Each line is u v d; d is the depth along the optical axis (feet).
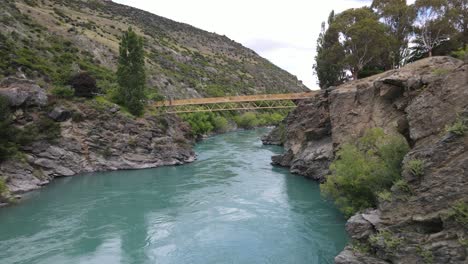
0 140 133.59
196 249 75.46
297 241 78.18
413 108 63.36
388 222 54.70
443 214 47.65
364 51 180.86
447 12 166.50
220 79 546.26
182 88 397.60
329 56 198.59
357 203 81.10
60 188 131.75
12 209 104.94
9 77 156.87
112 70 321.93
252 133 364.17
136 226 90.17
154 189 129.18
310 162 146.00
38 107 156.76
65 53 278.26
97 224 91.81
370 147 89.71
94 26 453.17
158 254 73.36
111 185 136.67
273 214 97.71
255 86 609.01
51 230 87.35
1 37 229.45
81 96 182.09
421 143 59.06
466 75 56.65
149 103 228.02
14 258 71.36
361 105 118.62
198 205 108.17
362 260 54.49
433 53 177.68
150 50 497.87
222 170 165.17
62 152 155.84
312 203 107.76
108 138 174.91
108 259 71.20
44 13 362.74
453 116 55.72
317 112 161.38
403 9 183.42
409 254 49.34
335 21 205.05
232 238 81.05
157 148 185.57
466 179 47.06
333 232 82.99
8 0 322.55
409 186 53.83
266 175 152.05
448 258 45.47
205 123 311.68
